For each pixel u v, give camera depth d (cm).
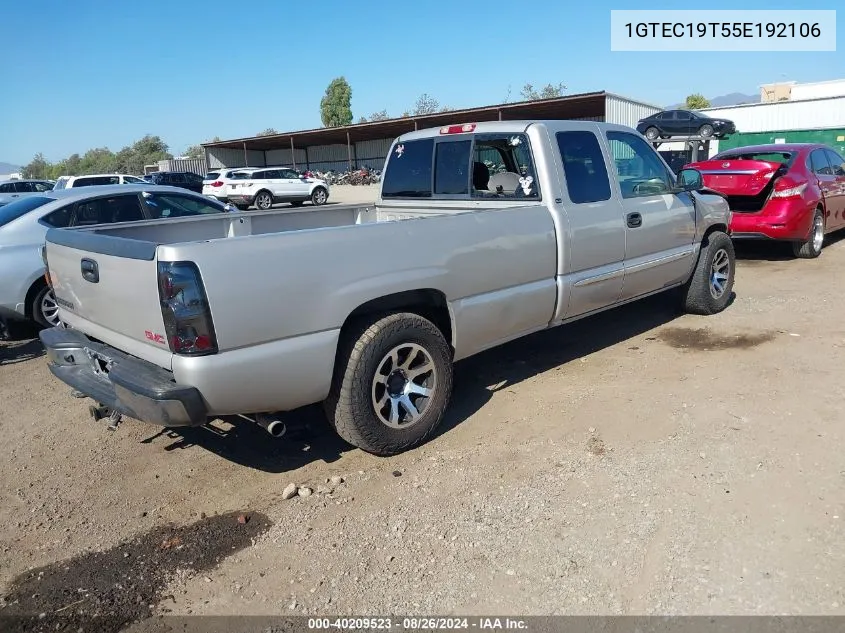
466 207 542
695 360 546
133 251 330
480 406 475
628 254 548
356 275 366
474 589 284
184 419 321
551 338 629
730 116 3312
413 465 394
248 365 329
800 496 338
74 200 720
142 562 315
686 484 354
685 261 628
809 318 653
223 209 849
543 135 485
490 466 387
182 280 310
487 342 455
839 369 508
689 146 2302
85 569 312
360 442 387
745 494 342
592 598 275
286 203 3097
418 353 406
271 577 299
